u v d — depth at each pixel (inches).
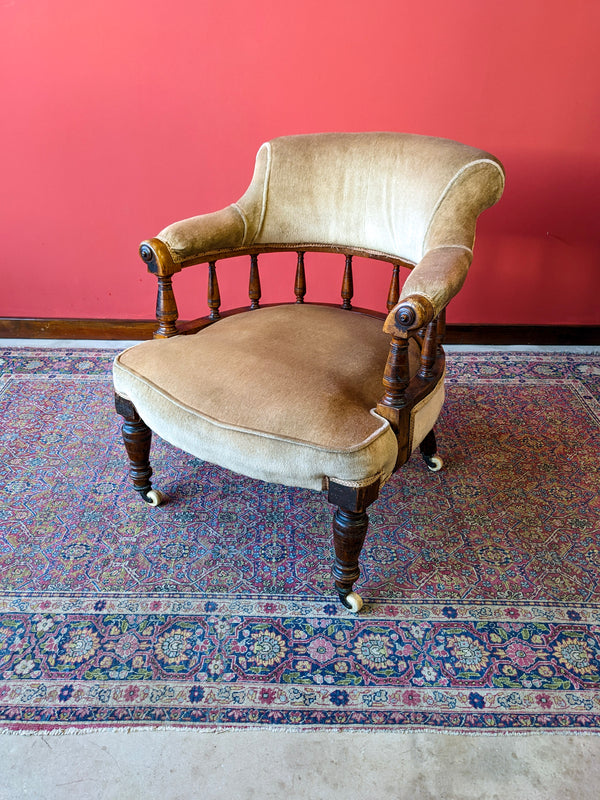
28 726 43.4
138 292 95.9
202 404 48.1
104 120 84.0
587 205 88.7
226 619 51.8
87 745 42.5
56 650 48.8
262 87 82.0
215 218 58.2
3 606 52.4
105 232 91.6
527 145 85.0
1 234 91.7
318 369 49.4
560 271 93.7
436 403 52.4
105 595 53.7
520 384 87.9
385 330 42.4
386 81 81.3
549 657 48.9
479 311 97.3
